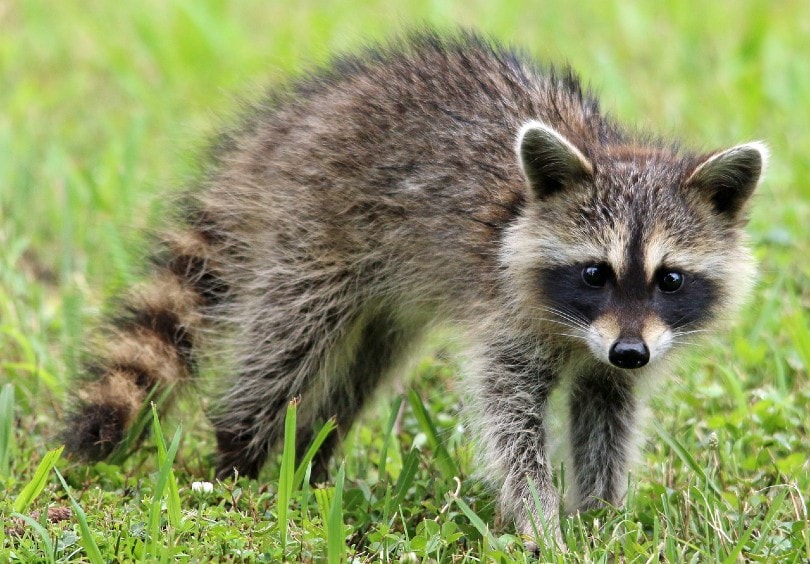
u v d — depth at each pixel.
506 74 10.33
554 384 9.60
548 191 9.27
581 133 10.09
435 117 10.04
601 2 21.02
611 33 19.95
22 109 17.53
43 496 8.73
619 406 9.77
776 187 14.49
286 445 8.02
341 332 10.41
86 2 21.50
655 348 8.85
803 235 13.44
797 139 15.72
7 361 11.41
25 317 12.02
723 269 9.36
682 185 9.24
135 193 13.77
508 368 9.46
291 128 10.55
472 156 9.80
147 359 10.16
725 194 9.35
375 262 10.22
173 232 10.62
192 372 10.42
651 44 19.33
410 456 9.04
